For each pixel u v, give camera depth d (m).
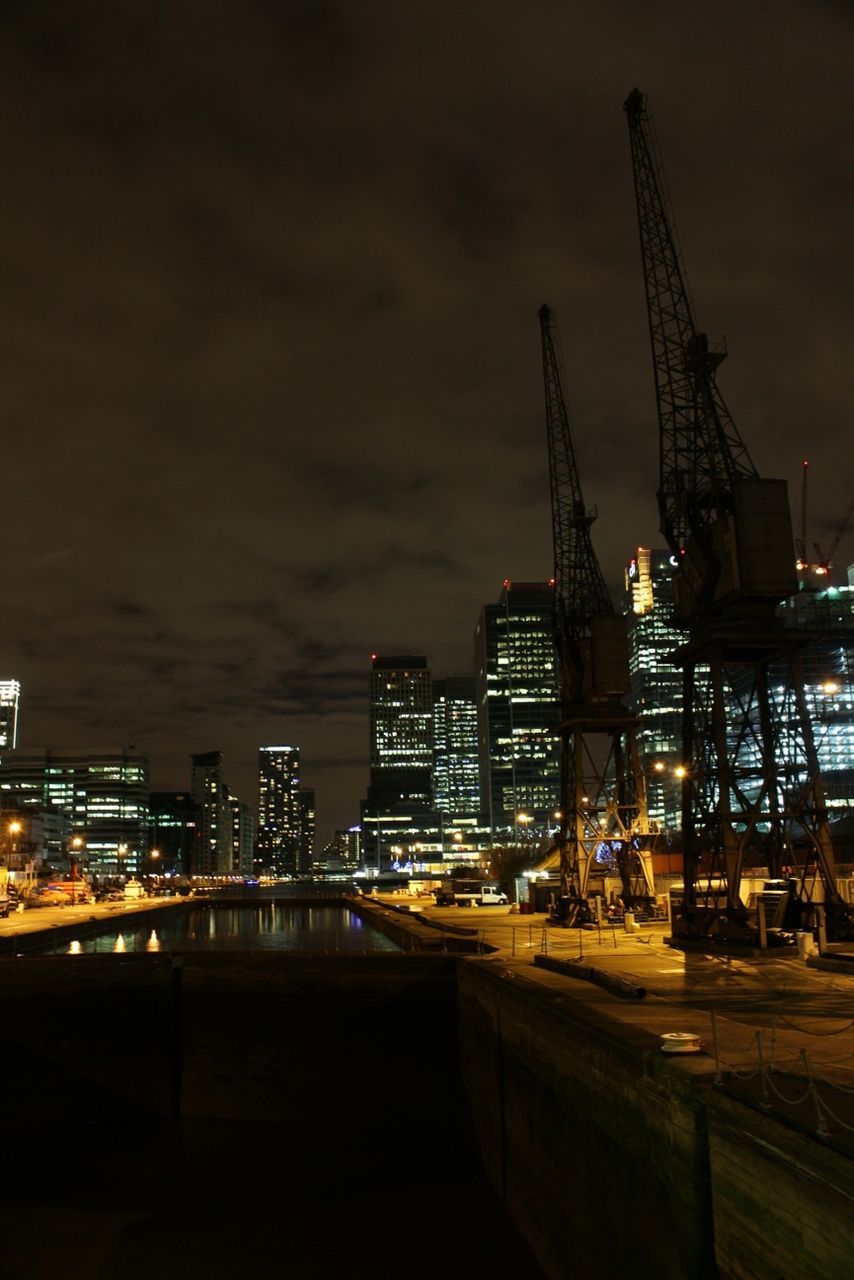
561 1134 22.11
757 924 37.53
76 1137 40.44
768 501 42.81
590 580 71.44
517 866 140.62
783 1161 11.76
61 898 138.50
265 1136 39.88
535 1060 24.75
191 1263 26.86
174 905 161.00
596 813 70.62
